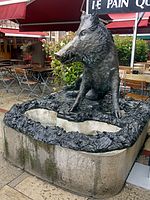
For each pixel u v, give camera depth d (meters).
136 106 3.36
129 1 2.43
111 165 2.22
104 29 2.59
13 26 14.44
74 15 6.89
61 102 3.28
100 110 3.06
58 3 5.84
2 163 2.98
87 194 2.37
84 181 2.33
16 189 2.49
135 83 5.03
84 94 3.04
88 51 2.54
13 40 15.47
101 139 2.36
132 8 2.43
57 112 3.00
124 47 9.98
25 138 2.69
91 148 2.25
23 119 2.87
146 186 2.56
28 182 2.61
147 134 3.42
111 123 2.74
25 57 11.35
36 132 2.62
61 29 7.92
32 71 7.18
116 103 2.86
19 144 2.78
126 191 2.48
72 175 2.38
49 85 7.84
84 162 2.27
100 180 2.27
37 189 2.49
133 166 2.90
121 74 5.77
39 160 2.61
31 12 6.48
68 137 2.46
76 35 2.55
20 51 15.51
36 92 7.15
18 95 6.61
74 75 4.60
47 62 8.36
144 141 3.26
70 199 2.34
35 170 2.70
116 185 2.36
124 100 3.63
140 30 9.19
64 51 2.52
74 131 2.75
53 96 3.63
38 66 7.93
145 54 12.36
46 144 2.48
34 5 5.84
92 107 3.10
